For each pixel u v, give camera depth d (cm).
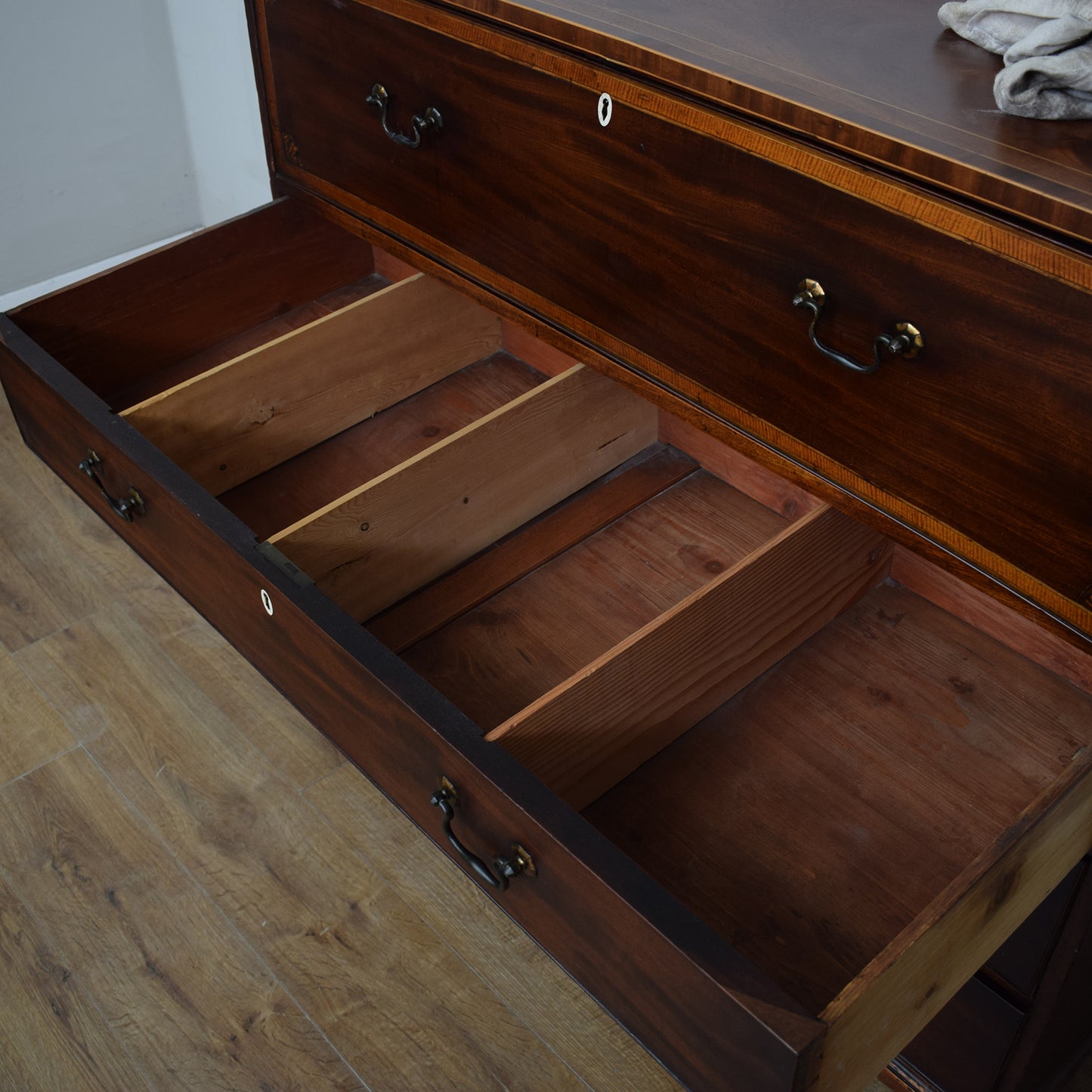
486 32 103
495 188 112
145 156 208
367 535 116
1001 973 99
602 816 100
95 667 148
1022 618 110
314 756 138
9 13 180
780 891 94
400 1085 111
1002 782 101
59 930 122
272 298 158
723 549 128
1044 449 78
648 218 97
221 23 183
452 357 153
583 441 131
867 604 118
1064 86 78
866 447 90
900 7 98
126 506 125
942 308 79
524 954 121
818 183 83
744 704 109
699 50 89
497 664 117
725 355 98
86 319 142
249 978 118
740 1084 76
